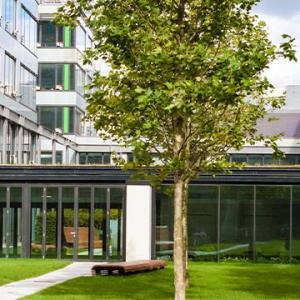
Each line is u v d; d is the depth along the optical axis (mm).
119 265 24719
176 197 15828
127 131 18078
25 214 32062
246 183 31672
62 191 32062
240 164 19078
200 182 31812
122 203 31828
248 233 31609
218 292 20719
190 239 31844
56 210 32062
